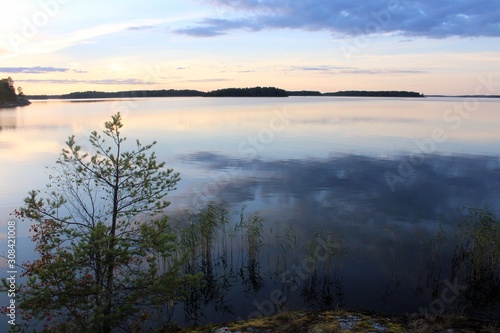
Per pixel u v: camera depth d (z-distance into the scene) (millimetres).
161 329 8898
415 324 8078
